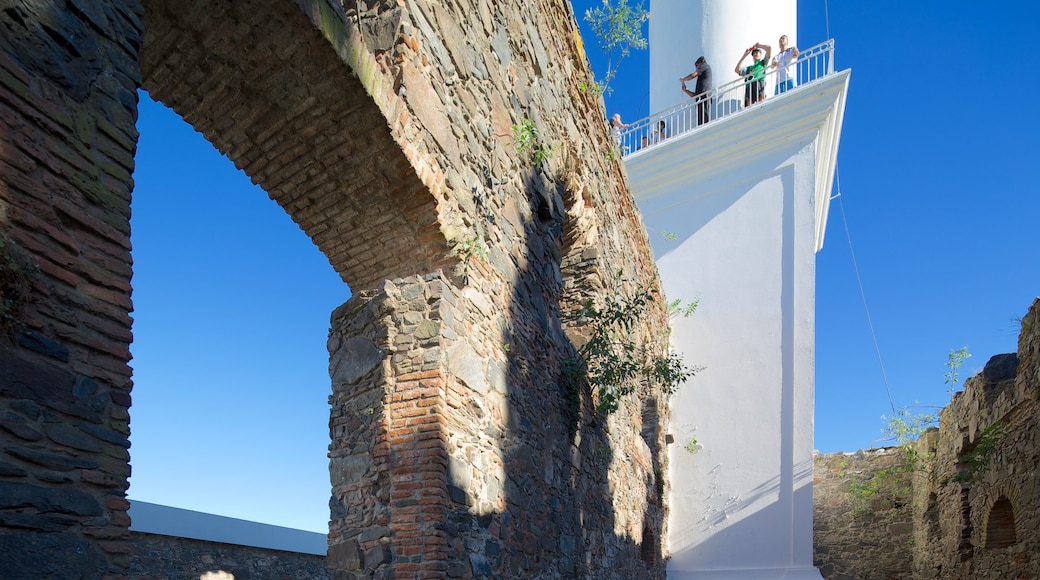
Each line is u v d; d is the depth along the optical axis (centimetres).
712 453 1098
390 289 420
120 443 229
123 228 241
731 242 1184
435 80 427
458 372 414
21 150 211
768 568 1021
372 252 451
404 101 393
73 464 213
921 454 1236
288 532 838
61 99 225
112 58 245
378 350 413
